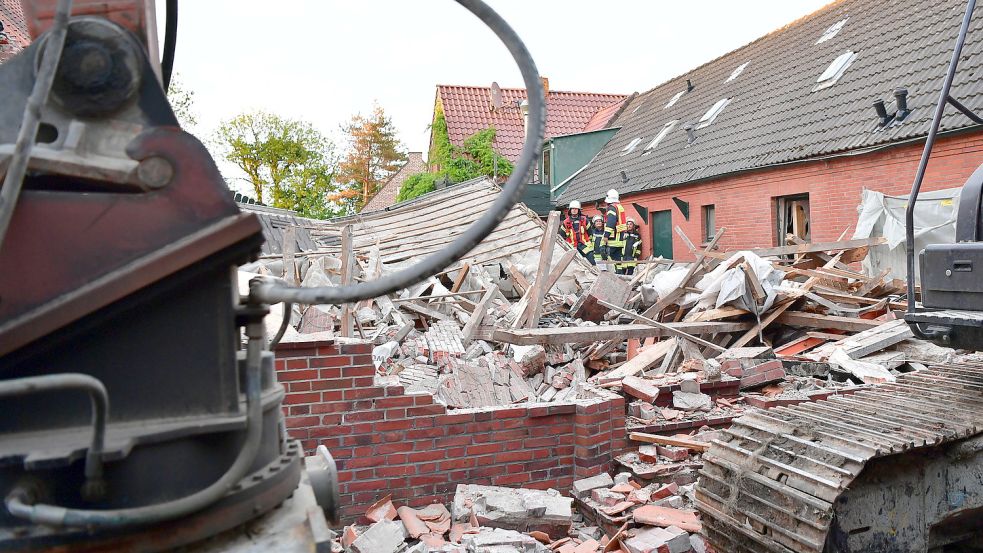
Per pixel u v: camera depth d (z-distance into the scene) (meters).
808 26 24.03
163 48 2.65
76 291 1.70
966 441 4.24
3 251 1.68
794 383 7.89
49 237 1.70
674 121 27.19
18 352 1.69
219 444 1.80
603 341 9.50
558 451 5.80
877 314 10.71
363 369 5.34
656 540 4.77
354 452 5.32
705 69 29.28
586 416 5.75
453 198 20.00
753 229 20.09
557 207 29.84
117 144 1.78
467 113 35.41
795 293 10.30
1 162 1.68
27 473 1.63
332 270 12.55
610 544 4.90
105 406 1.58
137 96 1.80
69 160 1.71
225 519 1.82
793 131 19.34
